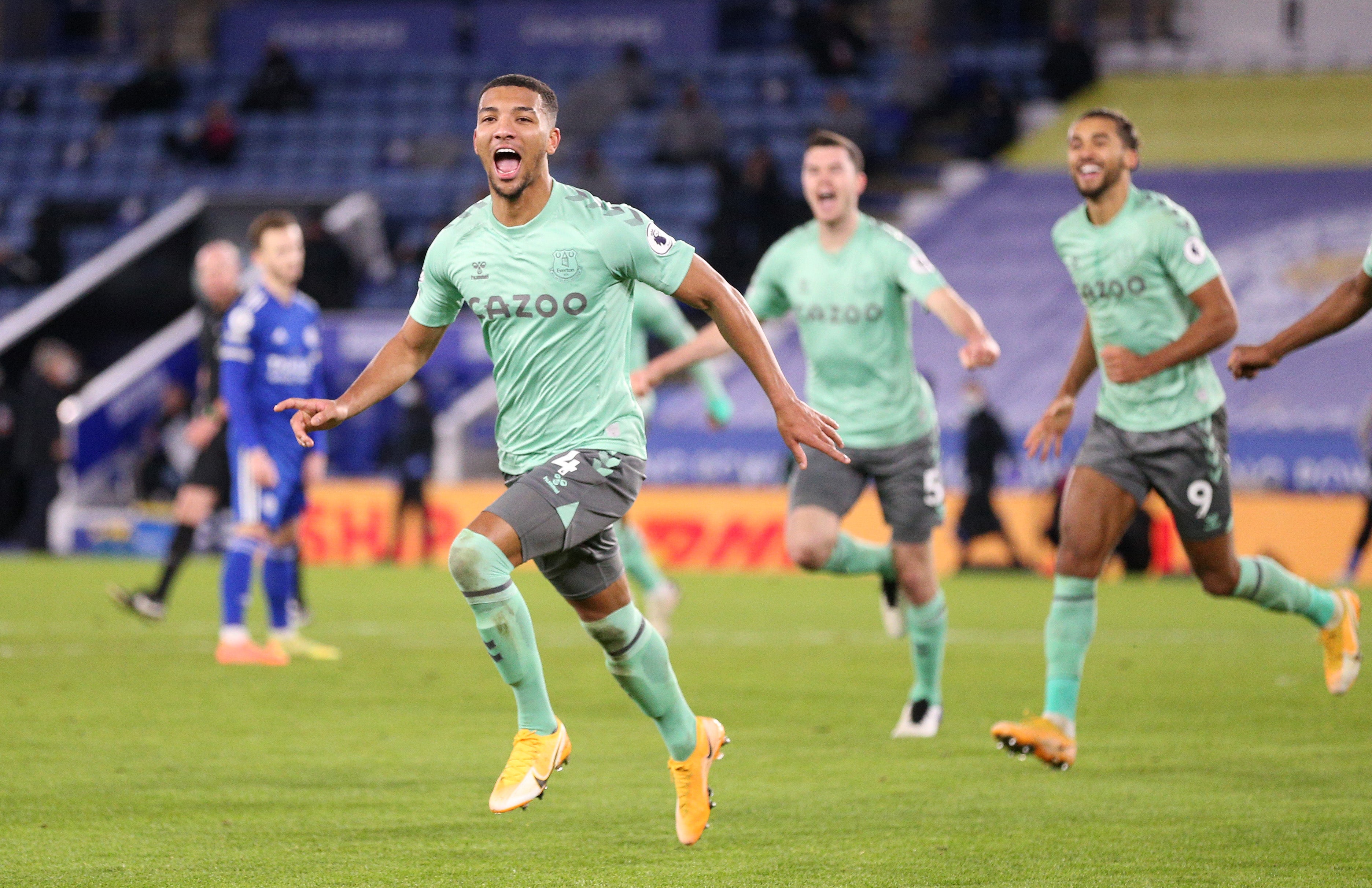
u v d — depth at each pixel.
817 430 14.97
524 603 15.15
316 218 83.00
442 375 73.56
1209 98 94.06
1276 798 18.34
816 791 18.89
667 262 15.39
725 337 15.45
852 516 62.41
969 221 86.12
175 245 83.06
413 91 97.75
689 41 97.88
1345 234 81.62
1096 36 98.94
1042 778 19.67
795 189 86.56
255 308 30.73
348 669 30.84
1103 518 20.81
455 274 15.89
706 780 15.82
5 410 72.38
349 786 18.98
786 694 27.75
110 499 72.25
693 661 33.00
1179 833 16.48
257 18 102.38
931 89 91.06
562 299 15.51
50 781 19.14
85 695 26.70
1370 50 95.62
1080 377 22.80
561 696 27.38
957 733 23.52
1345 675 23.00
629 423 15.92
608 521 15.50
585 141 90.38
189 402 74.00
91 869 14.82
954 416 73.50
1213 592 22.44
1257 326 76.81
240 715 24.64
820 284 24.02
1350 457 62.97
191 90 100.69
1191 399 21.03
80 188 93.69
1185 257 20.89
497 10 99.06
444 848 15.82
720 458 67.19
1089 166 21.34
